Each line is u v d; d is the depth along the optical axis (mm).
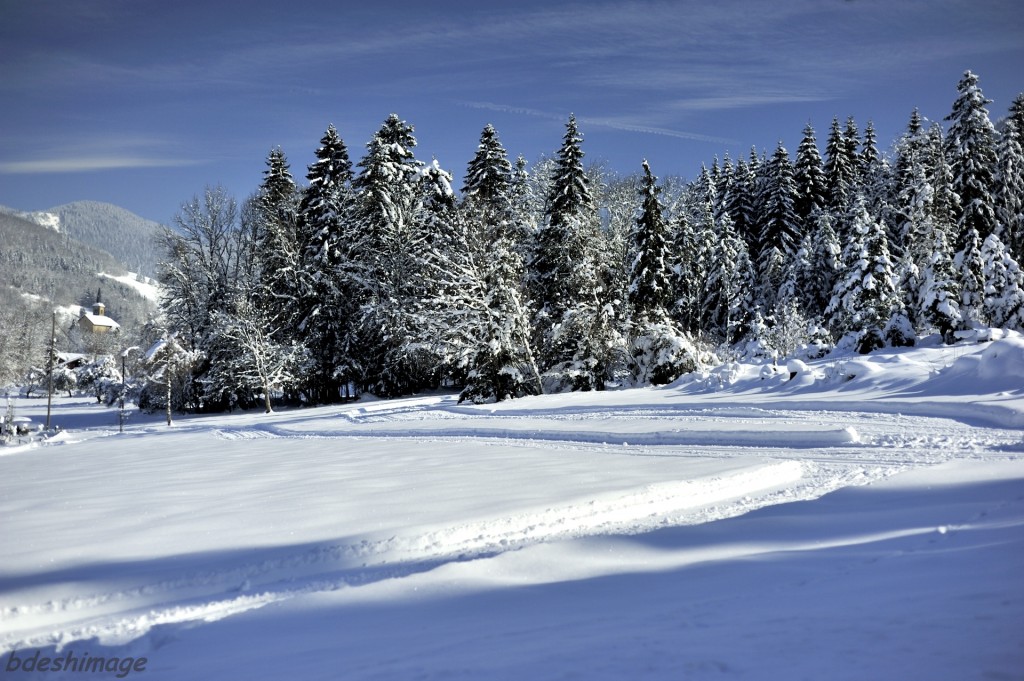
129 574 6719
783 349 36156
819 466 11445
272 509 9664
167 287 48188
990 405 15148
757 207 58719
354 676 3617
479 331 33906
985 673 2609
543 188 51031
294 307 43188
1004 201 41500
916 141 49188
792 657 3113
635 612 4547
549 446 16172
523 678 3229
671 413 20438
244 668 4125
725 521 7918
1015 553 4824
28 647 4984
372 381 43781
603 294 36156
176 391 45000
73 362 109375
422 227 42344
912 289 31500
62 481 14352
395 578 6121
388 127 47406
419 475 12430
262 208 46750
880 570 4988
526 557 6531
